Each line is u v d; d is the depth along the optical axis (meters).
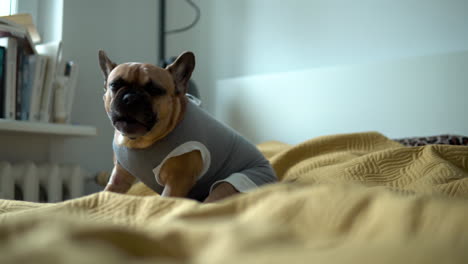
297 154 1.60
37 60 1.64
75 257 0.23
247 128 2.27
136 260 0.28
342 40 2.14
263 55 2.36
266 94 2.22
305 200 0.39
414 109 1.86
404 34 1.99
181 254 0.29
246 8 2.44
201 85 2.56
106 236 0.29
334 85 2.04
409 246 0.26
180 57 1.04
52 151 1.90
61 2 1.98
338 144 1.63
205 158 1.03
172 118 0.99
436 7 1.92
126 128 0.92
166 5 2.65
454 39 1.88
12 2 1.95
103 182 1.91
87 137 2.08
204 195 1.14
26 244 0.26
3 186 1.50
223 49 2.50
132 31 2.41
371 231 0.33
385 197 0.36
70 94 1.80
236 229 0.31
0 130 1.56
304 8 2.26
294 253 0.26
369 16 2.08
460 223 0.30
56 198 1.68
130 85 0.95
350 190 0.39
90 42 2.13
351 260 0.24
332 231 0.35
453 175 1.15
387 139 1.62
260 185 1.11
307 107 2.10
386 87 1.92
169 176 0.99
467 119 1.75
